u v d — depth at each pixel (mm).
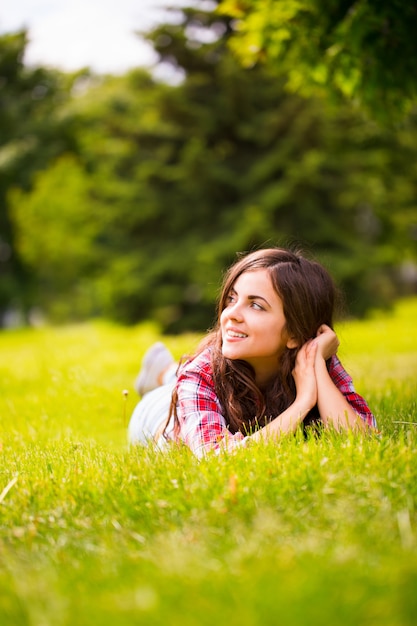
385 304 20938
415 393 4348
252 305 2770
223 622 1304
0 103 26938
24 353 10117
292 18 5684
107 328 22312
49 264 35531
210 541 1765
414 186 21547
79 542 1908
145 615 1344
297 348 2846
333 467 2180
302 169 19516
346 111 18219
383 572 1452
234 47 6367
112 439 4180
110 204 21906
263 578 1447
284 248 3111
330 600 1343
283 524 1845
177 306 21219
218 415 2811
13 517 2133
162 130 21281
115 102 27000
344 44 5562
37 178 28234
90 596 1490
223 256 19266
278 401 2908
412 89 5766
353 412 2795
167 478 2256
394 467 2178
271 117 20094
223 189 20875
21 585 1546
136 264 20797
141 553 1749
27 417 4652
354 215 21375
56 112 27156
